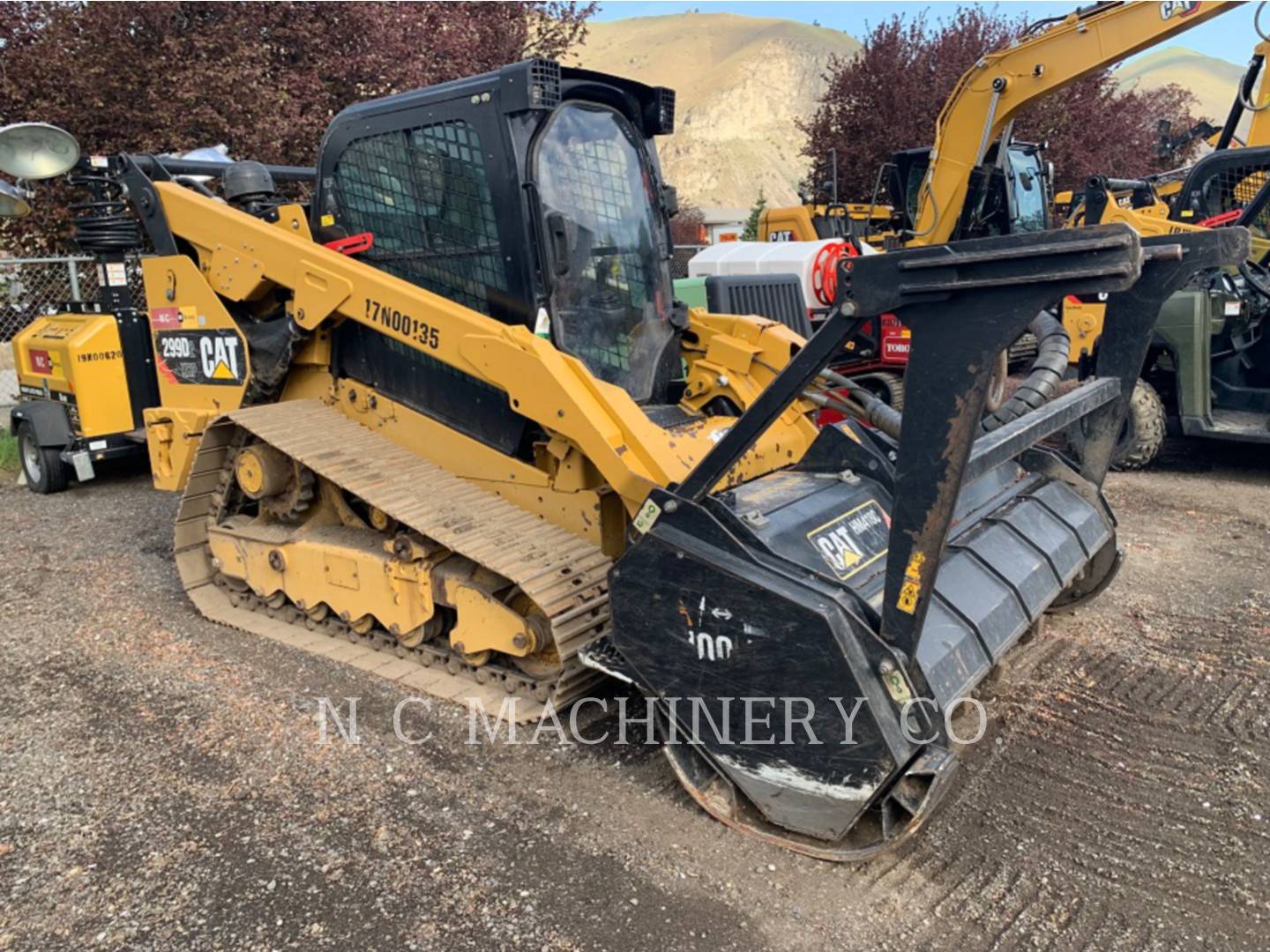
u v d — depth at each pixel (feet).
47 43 31.12
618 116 14.17
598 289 13.64
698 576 9.34
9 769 11.28
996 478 12.48
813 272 26.55
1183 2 24.90
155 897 9.05
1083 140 58.65
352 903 8.92
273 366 15.12
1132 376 11.89
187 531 16.40
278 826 10.10
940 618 9.67
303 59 34.14
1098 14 26.02
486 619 12.42
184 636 15.05
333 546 14.21
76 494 24.31
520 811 10.29
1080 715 12.19
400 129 13.62
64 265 33.40
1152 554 18.16
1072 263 7.05
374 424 14.71
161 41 31.48
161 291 16.67
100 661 14.16
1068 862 9.36
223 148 19.95
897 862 9.39
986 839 9.73
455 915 8.72
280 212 15.35
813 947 8.27
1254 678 13.06
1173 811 10.16
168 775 11.09
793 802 9.34
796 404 14.61
